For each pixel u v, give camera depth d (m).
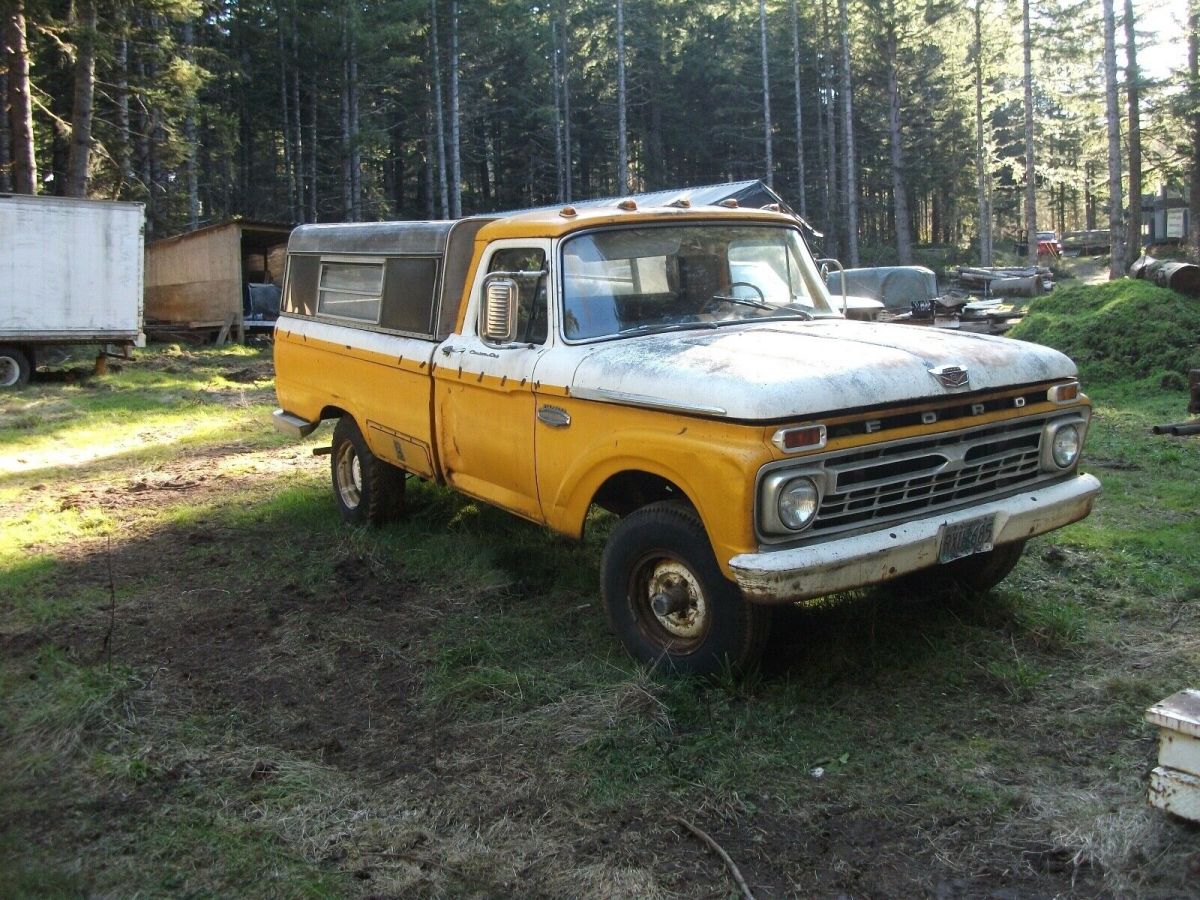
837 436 4.02
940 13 46.88
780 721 4.16
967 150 59.28
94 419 13.53
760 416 3.85
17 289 17.14
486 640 5.10
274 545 7.11
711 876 3.20
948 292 37.34
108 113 29.00
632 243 5.25
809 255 5.86
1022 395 4.62
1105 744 3.90
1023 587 5.65
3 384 17.20
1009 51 50.16
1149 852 3.17
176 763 3.98
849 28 50.47
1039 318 15.38
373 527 7.18
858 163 58.41
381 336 6.52
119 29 24.41
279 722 4.39
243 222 25.23
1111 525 6.86
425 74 47.19
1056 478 4.87
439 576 6.27
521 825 3.51
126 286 18.23
